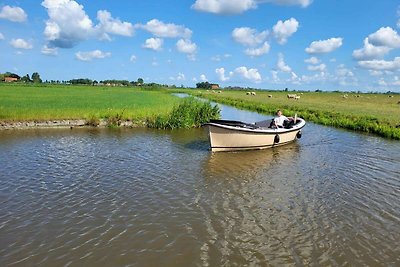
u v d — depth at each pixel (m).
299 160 15.74
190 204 9.84
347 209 9.68
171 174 12.86
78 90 75.19
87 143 18.53
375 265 6.87
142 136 21.36
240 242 7.70
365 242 7.79
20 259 6.88
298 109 41.47
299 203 10.09
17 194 10.34
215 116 27.06
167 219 8.80
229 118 35.12
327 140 21.69
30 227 8.23
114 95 56.72
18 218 8.70
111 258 6.96
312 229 8.39
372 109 42.97
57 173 12.61
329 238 7.94
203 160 15.30
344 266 6.82
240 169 13.90
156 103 36.91
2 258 6.90
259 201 10.20
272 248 7.46
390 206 9.96
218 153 16.88
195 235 7.98
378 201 10.37
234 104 54.47
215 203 9.96
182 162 14.79
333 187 11.66
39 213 9.02
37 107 28.33
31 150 16.42
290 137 19.98
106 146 17.83
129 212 9.20
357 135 23.88
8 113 24.25
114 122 25.25
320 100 69.69
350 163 15.20
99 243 7.54
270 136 18.11
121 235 7.91
